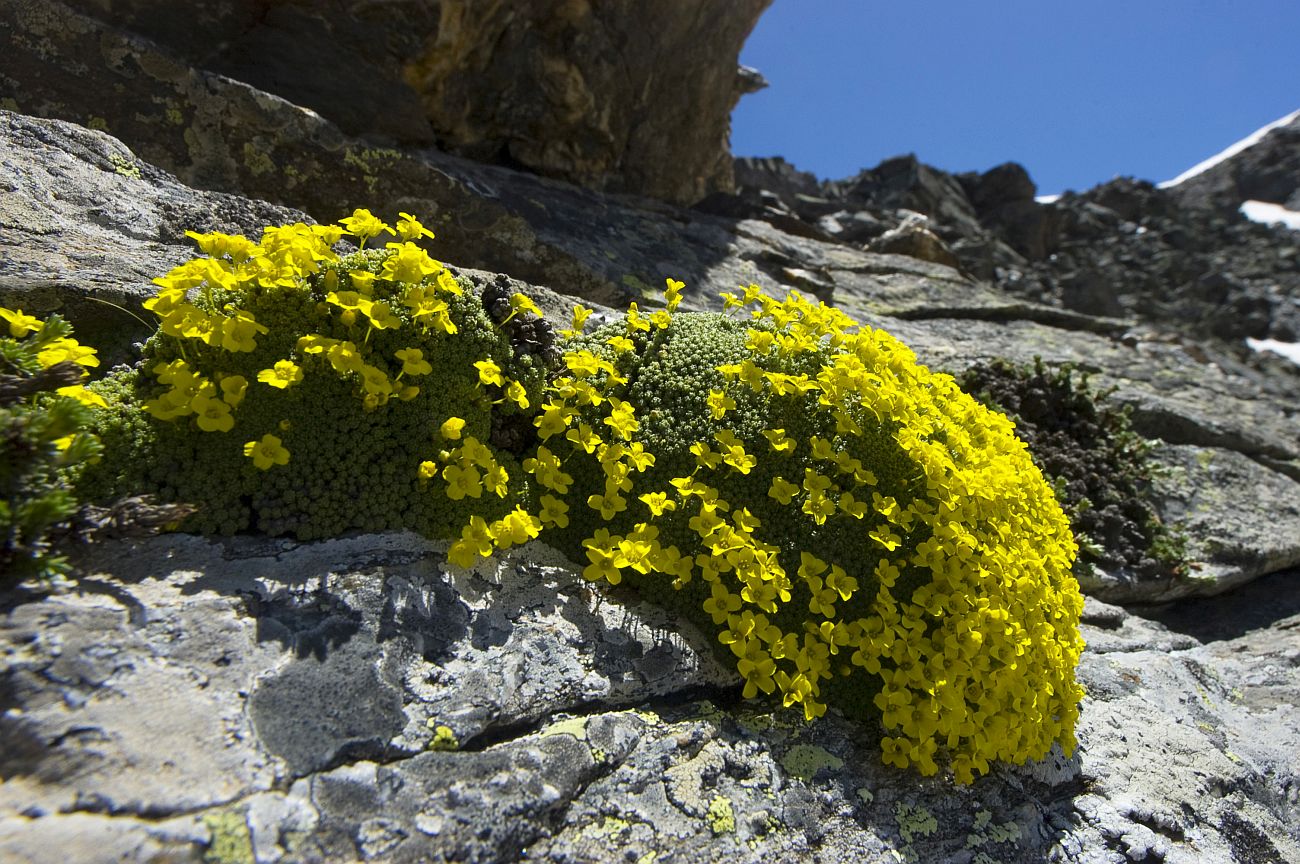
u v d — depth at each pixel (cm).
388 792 14
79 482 17
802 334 23
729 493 22
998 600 21
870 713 21
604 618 20
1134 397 50
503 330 22
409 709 16
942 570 21
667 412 23
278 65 41
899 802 19
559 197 49
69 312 21
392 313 20
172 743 14
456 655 17
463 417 20
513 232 39
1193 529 40
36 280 20
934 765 19
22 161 24
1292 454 51
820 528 22
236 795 13
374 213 36
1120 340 67
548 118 53
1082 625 32
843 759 19
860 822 18
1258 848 22
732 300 25
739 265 51
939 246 76
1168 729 25
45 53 31
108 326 22
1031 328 62
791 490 21
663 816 17
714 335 25
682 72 61
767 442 22
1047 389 44
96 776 13
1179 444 49
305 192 35
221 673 15
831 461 22
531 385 22
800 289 52
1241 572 39
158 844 12
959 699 19
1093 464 40
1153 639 32
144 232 24
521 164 54
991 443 25
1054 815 21
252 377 19
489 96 51
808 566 20
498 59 50
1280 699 29
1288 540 41
